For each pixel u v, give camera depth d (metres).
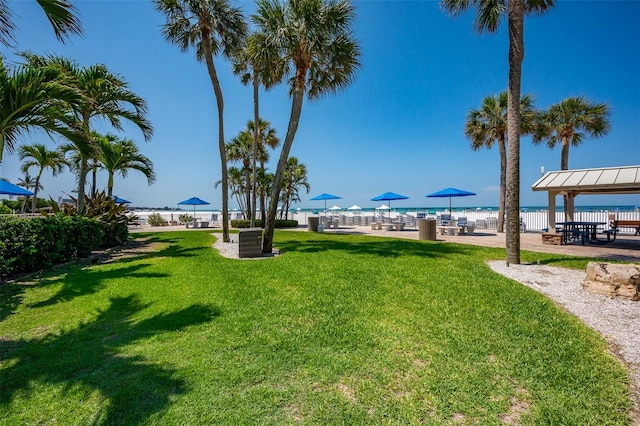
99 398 2.39
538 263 7.33
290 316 3.98
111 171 14.04
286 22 8.48
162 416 2.17
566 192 14.02
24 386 2.56
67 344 3.32
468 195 18.98
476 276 5.77
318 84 10.80
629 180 9.83
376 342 3.24
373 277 5.73
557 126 16.48
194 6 10.75
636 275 4.66
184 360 2.94
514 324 3.65
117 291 5.19
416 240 12.37
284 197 26.70
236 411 2.22
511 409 2.23
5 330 3.73
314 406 2.28
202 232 17.77
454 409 2.23
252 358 2.96
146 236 14.96
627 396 2.37
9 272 6.16
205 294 4.96
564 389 2.45
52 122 5.37
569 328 3.54
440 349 3.08
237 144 23.88
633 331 3.53
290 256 8.20
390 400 2.33
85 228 8.29
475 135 17.23
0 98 4.59
